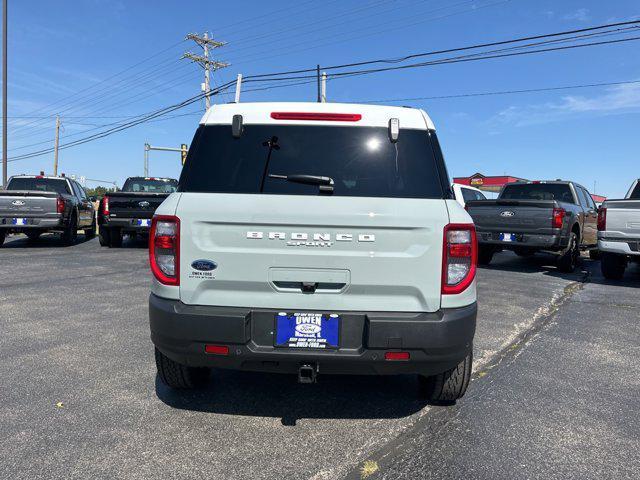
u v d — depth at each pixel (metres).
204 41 33.50
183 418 3.20
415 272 2.76
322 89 19.53
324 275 2.76
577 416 3.33
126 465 2.62
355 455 2.77
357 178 2.94
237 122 3.02
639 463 2.74
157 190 14.84
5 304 6.31
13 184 14.34
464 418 3.27
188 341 2.76
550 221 9.45
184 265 2.80
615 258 9.20
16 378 3.81
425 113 3.16
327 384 3.85
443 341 2.72
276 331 2.76
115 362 4.21
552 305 6.97
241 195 2.81
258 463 2.67
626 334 5.47
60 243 14.49
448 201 2.87
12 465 2.60
